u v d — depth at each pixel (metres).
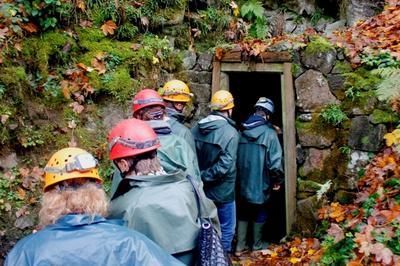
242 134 4.90
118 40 5.07
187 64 5.49
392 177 3.88
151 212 1.99
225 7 6.06
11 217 3.90
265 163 4.79
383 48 4.67
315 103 4.75
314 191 4.73
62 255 1.52
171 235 1.99
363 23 5.49
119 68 4.80
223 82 5.39
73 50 4.66
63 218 1.64
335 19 6.55
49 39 4.51
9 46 4.20
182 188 2.12
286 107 4.93
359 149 4.48
